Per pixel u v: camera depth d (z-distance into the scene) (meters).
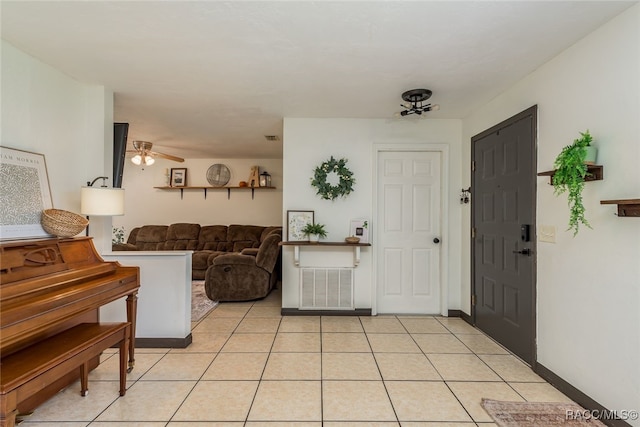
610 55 1.87
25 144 2.32
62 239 2.13
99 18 1.89
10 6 1.77
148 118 3.88
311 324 3.57
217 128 4.36
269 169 6.78
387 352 2.85
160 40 2.14
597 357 1.94
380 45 2.19
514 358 2.75
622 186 1.79
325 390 2.22
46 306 1.65
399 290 3.95
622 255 1.79
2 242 1.92
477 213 3.47
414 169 3.93
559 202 2.27
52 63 2.46
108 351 2.82
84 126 2.87
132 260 2.92
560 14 1.83
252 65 2.50
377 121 3.87
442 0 1.72
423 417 1.93
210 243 6.34
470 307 3.60
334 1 1.73
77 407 2.01
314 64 2.47
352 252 3.88
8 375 1.48
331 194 3.80
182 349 2.89
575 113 2.13
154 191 6.89
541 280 2.45
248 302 4.50
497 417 1.92
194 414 1.95
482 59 2.38
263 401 2.09
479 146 3.44
